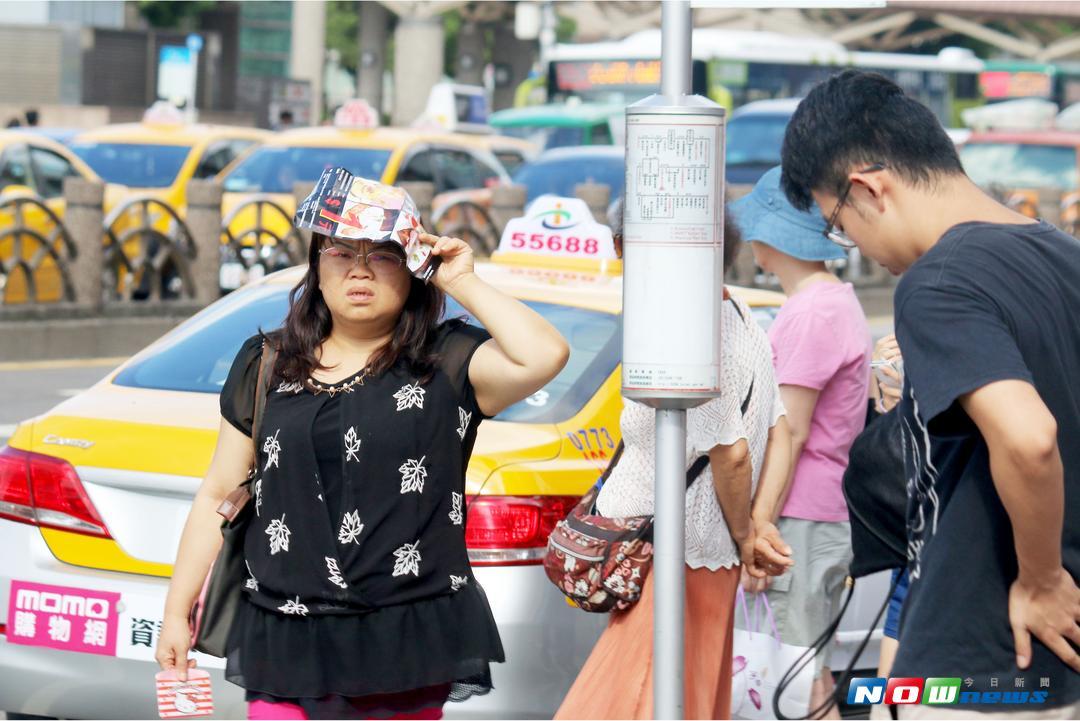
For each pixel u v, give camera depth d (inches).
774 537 441.1
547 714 466.6
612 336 543.2
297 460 365.1
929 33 4436.5
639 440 409.7
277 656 370.0
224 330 560.7
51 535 483.8
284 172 1951.3
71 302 1567.4
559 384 523.5
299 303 374.9
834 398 522.9
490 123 2994.6
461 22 5162.4
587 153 2268.7
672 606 322.3
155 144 2027.6
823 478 523.8
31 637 480.4
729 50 2977.4
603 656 415.5
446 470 369.7
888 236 328.2
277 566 368.5
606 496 416.5
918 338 304.0
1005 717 313.1
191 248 1660.9
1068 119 3457.2
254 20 5236.2
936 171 323.6
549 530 470.9
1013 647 311.9
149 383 536.7
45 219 1604.3
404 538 364.5
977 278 303.1
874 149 324.2
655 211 309.6
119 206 1612.9
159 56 4156.0
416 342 369.1
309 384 369.1
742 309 427.5
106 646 471.8
